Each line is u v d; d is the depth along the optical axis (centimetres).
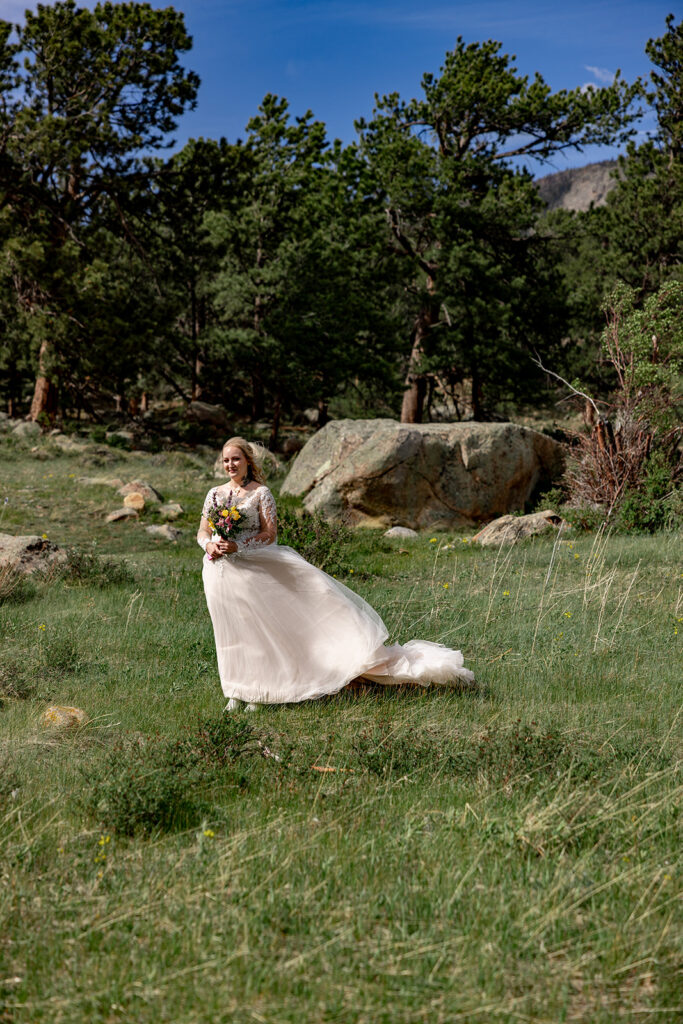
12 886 340
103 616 916
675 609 890
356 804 428
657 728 559
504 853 371
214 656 769
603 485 1619
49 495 1823
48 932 306
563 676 693
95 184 2838
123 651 786
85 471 2150
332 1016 259
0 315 2703
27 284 2633
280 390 3169
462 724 566
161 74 2647
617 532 1482
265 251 3194
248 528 611
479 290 2878
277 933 308
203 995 269
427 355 3009
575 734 523
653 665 718
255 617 610
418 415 3225
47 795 443
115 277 2972
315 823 404
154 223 3117
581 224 3117
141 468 2236
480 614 916
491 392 3391
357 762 484
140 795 409
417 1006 265
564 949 299
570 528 1502
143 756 472
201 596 1044
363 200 3128
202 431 3062
